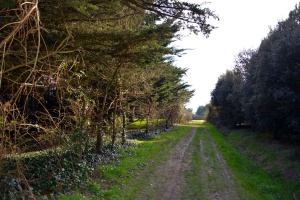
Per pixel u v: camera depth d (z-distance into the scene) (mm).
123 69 10367
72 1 5250
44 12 5711
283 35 15422
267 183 11047
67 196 7227
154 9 6461
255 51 24578
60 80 5301
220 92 35125
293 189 10305
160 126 33531
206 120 61562
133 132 26266
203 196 9055
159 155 15703
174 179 10883
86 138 10664
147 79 15680
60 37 6348
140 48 7699
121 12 7324
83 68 8250
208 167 13406
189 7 6223
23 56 5098
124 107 15609
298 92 14023
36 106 7836
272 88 15609
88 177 9203
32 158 9266
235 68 28391
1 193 5938
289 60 14109
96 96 11492
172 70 21922
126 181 9805
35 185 7562
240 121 31547
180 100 33469
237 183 10719
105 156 12812
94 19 6879
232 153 17562
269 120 17125
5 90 5410
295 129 14328
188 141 23438
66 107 8844
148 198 8453
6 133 4773
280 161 13633
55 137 6480
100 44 7219
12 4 4523
